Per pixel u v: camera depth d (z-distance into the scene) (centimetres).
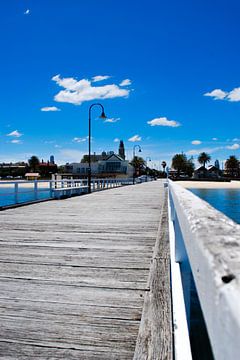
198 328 251
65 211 931
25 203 1108
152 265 332
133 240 517
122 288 304
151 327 197
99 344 206
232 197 3988
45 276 341
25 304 270
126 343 207
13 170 10925
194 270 65
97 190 2184
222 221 72
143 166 11488
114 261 395
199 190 5594
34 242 504
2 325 233
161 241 455
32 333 221
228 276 37
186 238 89
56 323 235
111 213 880
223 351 36
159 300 238
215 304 40
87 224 684
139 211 928
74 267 372
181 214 115
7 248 465
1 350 201
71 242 504
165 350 170
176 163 12494
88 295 288
